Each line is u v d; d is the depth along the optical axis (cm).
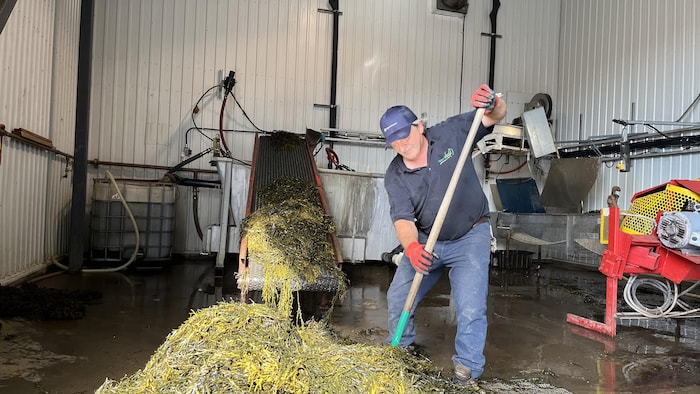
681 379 271
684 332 371
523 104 841
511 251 716
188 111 696
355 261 584
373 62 766
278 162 531
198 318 162
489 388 250
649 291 539
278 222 365
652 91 680
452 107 803
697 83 616
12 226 433
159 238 588
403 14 779
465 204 231
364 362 163
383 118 224
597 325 370
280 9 725
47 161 521
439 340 332
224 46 706
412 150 223
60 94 561
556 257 686
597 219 592
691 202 377
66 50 579
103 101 666
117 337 309
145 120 681
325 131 735
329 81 746
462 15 802
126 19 671
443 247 242
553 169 754
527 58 845
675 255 344
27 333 310
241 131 714
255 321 162
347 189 581
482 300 230
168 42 688
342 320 373
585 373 278
